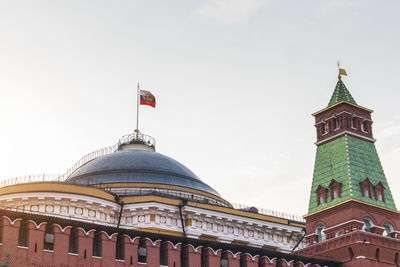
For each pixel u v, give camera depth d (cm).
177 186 8569
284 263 6631
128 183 8394
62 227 5556
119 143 9738
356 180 7731
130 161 8862
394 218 7762
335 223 7588
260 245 8338
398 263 7438
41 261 5312
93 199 7581
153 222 7694
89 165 9006
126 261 5712
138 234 5884
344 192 7662
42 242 5372
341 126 8162
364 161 8012
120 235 5838
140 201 7794
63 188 7525
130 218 7762
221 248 6284
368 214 7562
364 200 7619
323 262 7106
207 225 8019
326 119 8344
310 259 6988
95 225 5712
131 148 9606
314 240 7750
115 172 8650
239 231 8262
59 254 5419
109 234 5759
